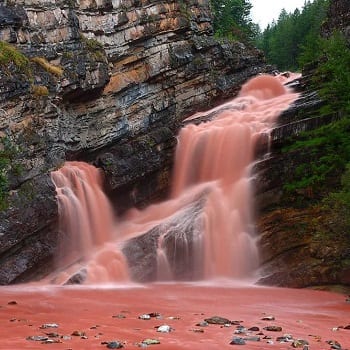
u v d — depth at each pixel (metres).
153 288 20.70
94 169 28.52
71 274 22.92
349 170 20.94
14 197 22.84
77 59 28.14
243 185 26.38
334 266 20.77
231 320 13.64
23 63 24.80
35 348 9.66
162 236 24.47
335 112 26.36
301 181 24.72
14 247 22.52
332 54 30.50
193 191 29.16
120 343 10.22
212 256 24.59
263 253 23.75
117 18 31.33
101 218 27.55
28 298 17.23
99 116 29.86
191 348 10.11
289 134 26.97
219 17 62.62
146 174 30.05
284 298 18.45
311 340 11.38
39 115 25.23
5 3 25.41
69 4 28.44
